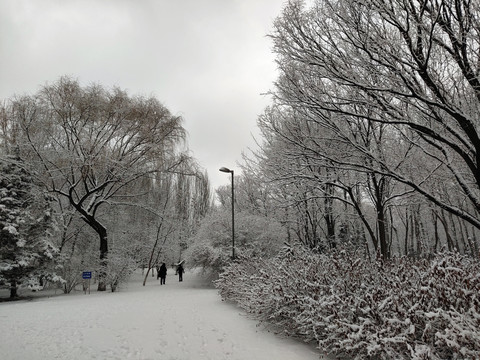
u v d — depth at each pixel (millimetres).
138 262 22844
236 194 31125
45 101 18375
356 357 4324
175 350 5609
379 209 11227
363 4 5625
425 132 6195
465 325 3521
